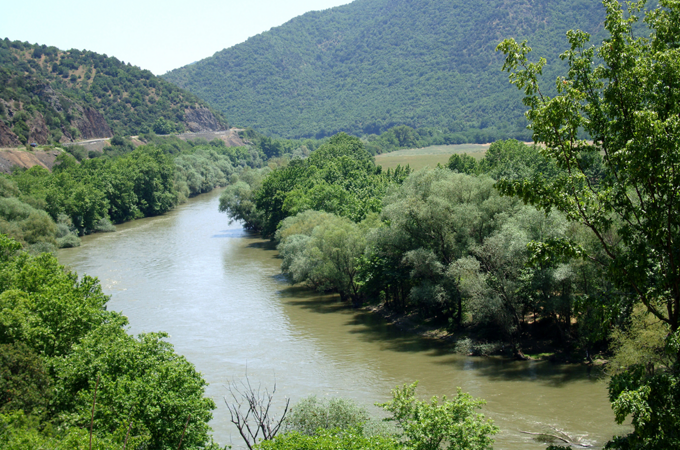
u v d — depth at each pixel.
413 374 45.22
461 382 42.97
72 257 95.94
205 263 91.44
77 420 23.95
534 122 21.03
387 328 58.75
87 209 120.44
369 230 66.50
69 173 138.88
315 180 113.00
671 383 18.38
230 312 64.75
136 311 65.06
